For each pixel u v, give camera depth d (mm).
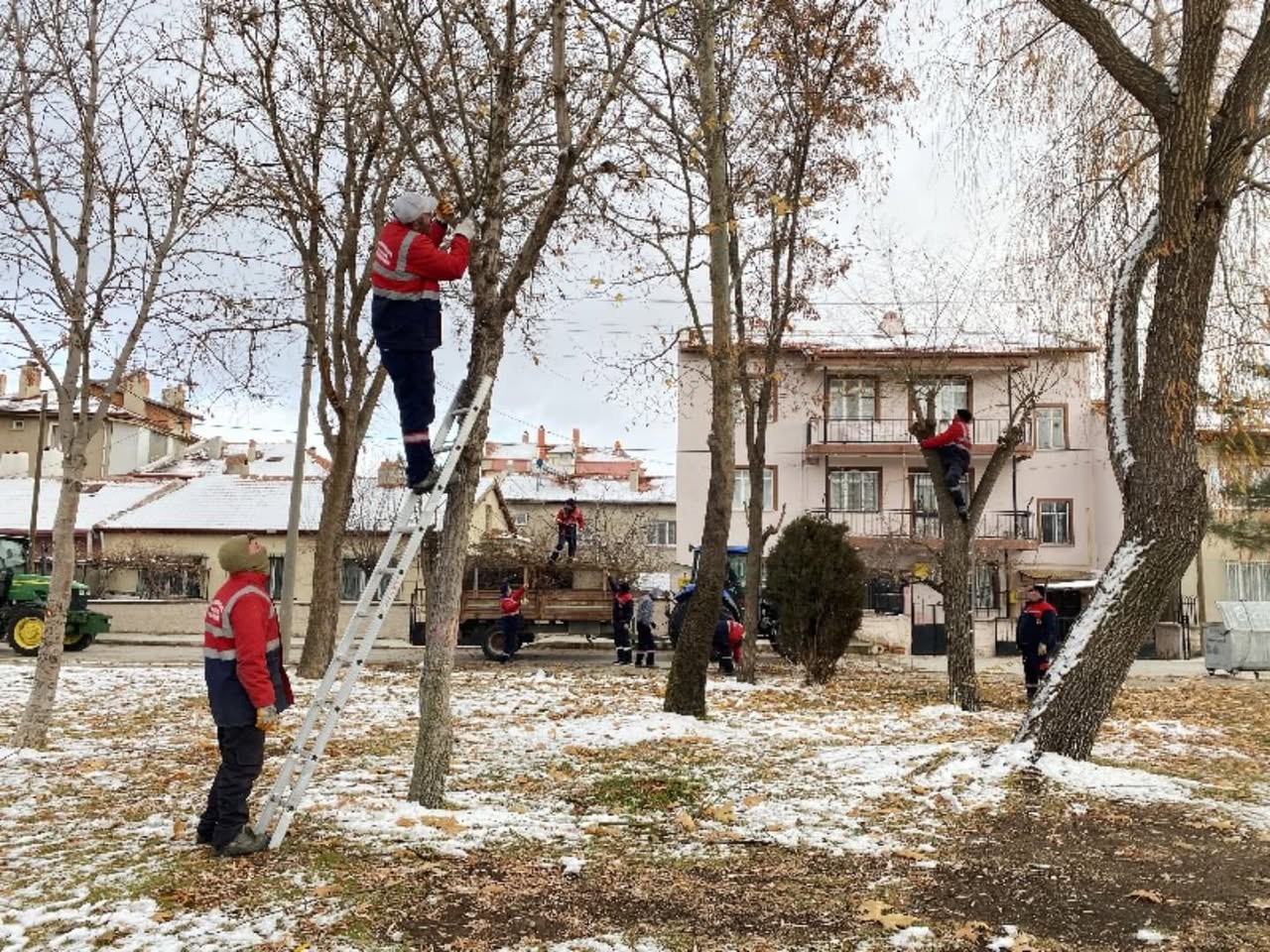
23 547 24062
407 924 4855
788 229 17156
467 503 7355
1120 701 16109
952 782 7855
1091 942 4801
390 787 7844
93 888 5410
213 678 5871
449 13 8898
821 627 17484
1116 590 8547
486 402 7332
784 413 36688
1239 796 7738
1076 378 20766
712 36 12273
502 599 22500
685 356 35312
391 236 6531
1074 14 9031
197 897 5168
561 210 7586
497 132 7594
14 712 12484
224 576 35625
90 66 9844
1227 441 12773
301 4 9125
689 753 9578
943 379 19500
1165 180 8797
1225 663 22828
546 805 7441
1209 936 4879
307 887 5336
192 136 10320
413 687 15859
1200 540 8578
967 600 14516
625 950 4605
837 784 8086
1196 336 8656
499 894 5281
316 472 47156
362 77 14953
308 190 15531
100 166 9852
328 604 17422
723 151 12758
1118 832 6609
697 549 25484
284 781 6066
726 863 5992
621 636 22078
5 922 4930
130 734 10875
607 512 42812
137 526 35812
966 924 4973
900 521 36281
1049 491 36812
